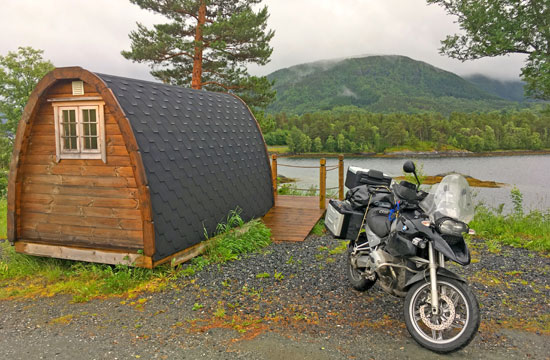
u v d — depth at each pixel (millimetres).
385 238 4375
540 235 8125
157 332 3992
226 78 20156
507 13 11148
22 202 6508
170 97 7141
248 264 6176
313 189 14953
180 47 18234
